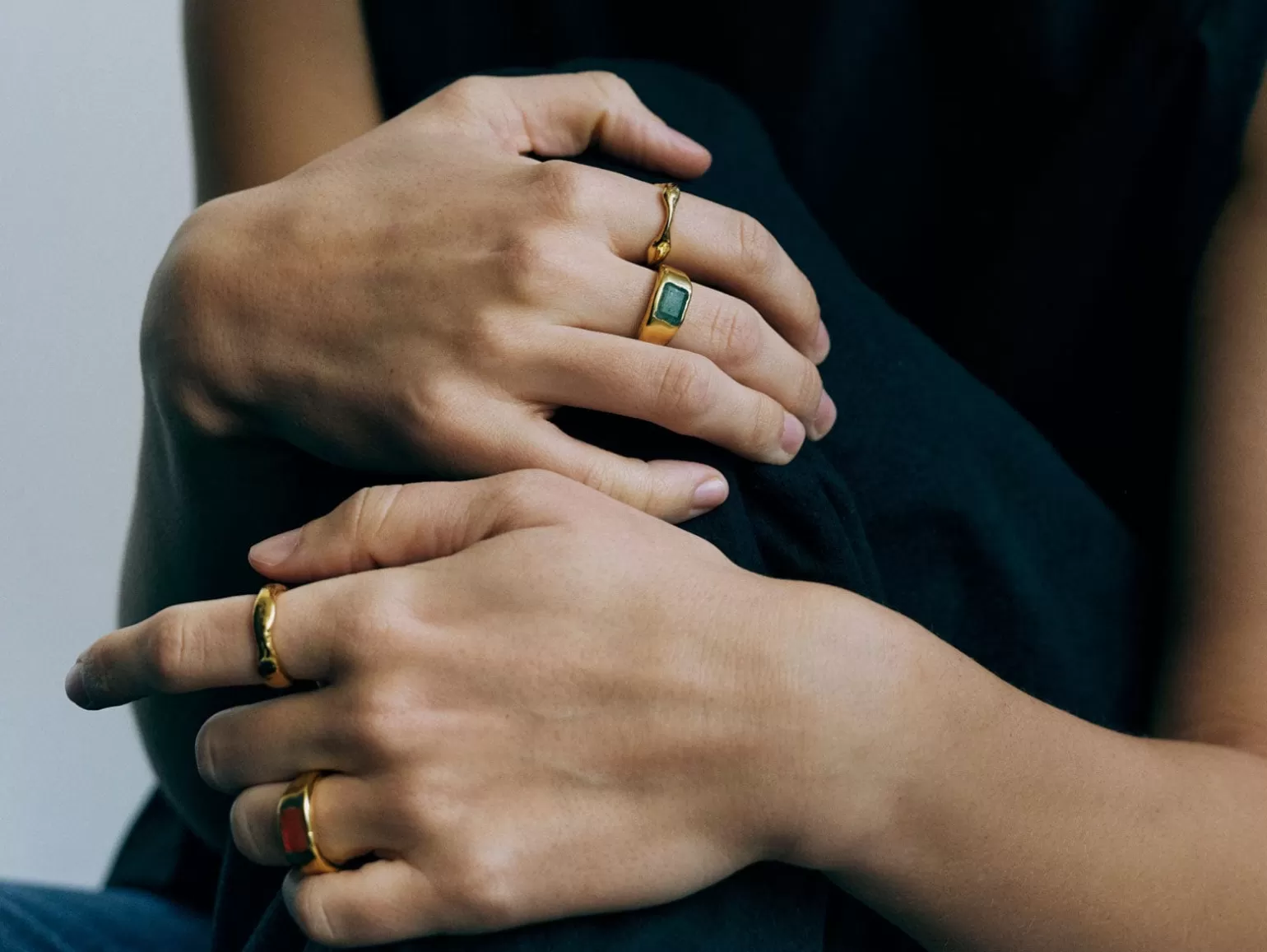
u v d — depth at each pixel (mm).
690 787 402
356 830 406
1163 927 419
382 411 439
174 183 877
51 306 860
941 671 416
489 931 404
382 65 592
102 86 834
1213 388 494
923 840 410
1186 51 515
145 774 942
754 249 449
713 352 440
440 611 409
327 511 462
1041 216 552
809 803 401
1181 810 427
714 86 541
